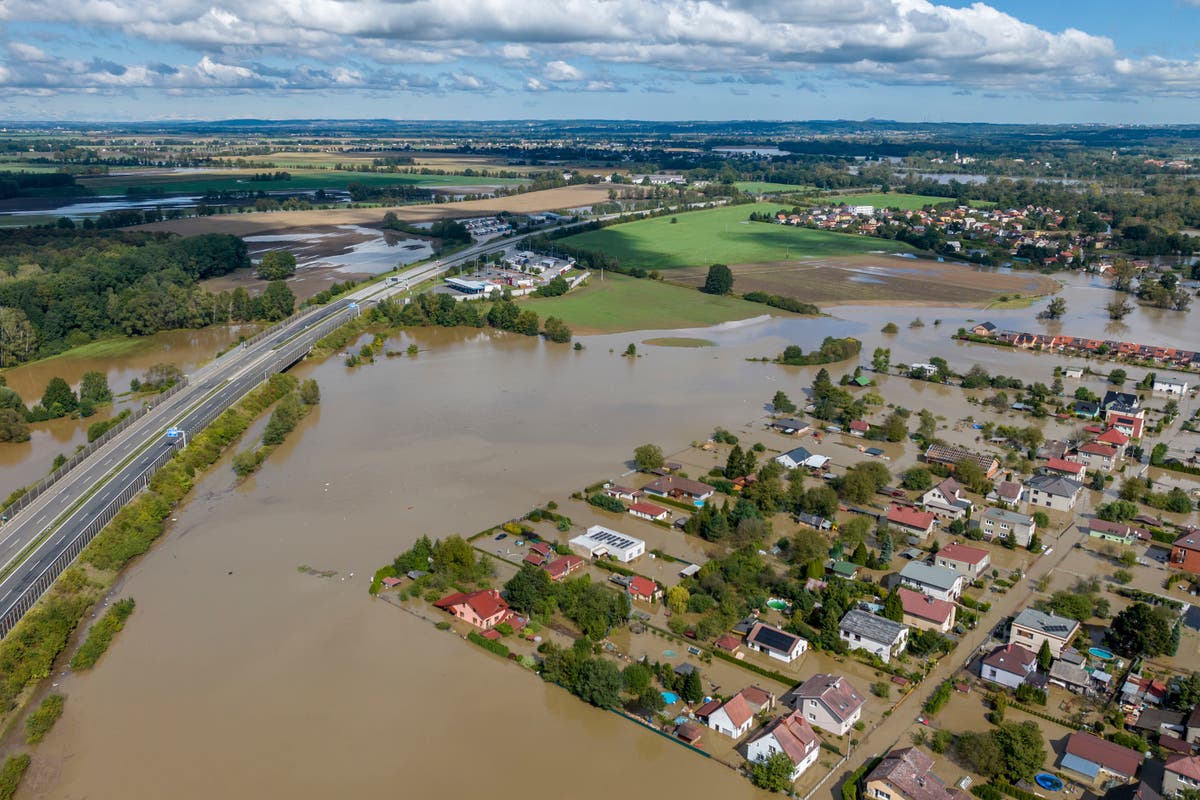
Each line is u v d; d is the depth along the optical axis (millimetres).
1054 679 124438
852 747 112000
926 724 116375
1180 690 117875
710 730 115688
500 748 111375
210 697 120625
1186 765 101812
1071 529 174375
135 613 141750
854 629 133250
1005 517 169375
